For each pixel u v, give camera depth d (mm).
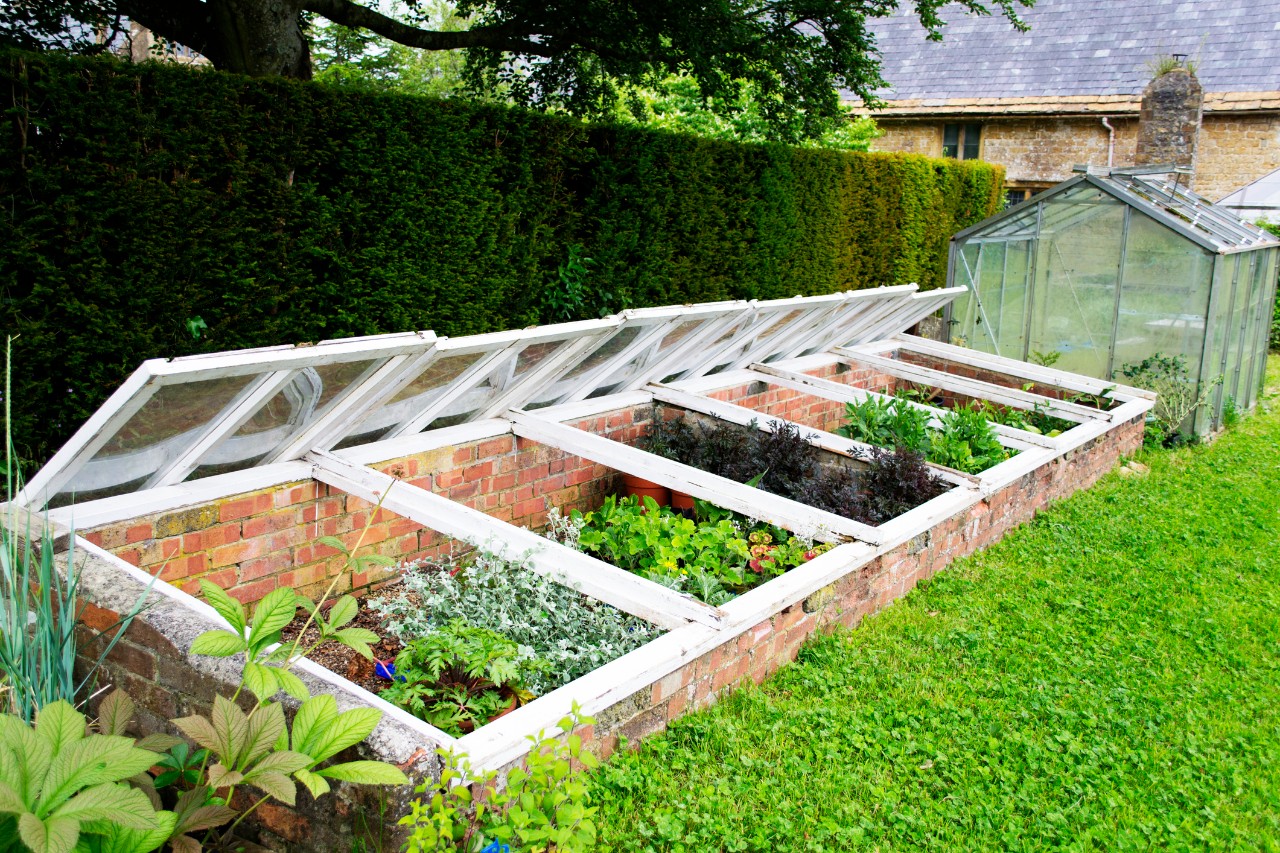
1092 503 8102
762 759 3922
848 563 5051
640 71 9203
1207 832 3811
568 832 2809
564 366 6367
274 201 5438
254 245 5391
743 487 5691
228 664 3238
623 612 4707
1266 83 18984
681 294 8836
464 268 6691
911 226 12469
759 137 13039
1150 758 4270
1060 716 4535
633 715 3811
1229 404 11742
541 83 10328
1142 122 16922
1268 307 13234
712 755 3914
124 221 4797
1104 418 8938
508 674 3852
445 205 6438
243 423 4598
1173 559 6891
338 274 5965
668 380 8227
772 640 4633
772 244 9859
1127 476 9102
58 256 4645
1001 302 11750
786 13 9227
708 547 5664
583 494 7062
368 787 2869
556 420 6773
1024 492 7312
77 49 7445
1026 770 4086
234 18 7195
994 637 5312
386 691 3928
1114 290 10867
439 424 6086
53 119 4477
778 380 8953
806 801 3684
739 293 9617
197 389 4051
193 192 5035
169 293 5051
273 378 4336
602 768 3641
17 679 3186
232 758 2777
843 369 10594
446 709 3871
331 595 5359
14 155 4379
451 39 8469
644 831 3365
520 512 6539
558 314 7723
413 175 6180
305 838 3051
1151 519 7832
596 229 7805
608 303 8016
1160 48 19875
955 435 7836
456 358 5258
